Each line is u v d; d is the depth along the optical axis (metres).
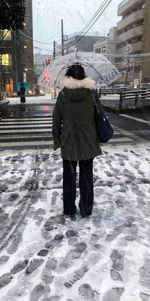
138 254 1.81
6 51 35.84
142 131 7.02
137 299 1.42
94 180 3.26
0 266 1.69
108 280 1.56
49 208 2.51
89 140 2.08
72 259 1.76
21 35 36.16
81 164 2.19
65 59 3.33
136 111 12.40
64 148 2.11
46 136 6.37
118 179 3.30
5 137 6.26
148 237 2.02
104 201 2.66
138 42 49.78
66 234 2.06
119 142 5.62
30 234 2.05
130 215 2.38
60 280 1.57
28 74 39.00
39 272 1.63
